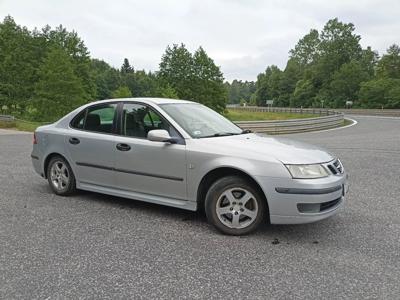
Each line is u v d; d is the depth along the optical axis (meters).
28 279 3.52
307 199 4.30
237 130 5.77
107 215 5.45
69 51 71.38
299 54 130.50
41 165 6.73
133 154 5.39
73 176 6.30
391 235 4.70
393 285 3.42
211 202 4.72
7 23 57.66
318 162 4.52
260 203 4.57
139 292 3.29
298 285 3.42
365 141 15.40
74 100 55.88
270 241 4.50
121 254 4.09
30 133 20.14
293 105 109.88
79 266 3.79
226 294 3.26
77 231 4.79
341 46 105.88
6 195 6.54
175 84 71.94
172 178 5.07
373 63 104.00
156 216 5.41
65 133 6.33
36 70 58.50
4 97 55.69
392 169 9.09
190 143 4.96
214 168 4.69
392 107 75.12
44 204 6.00
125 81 133.75
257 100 140.12
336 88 93.25
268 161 4.45
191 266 3.81
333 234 4.73
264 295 3.24
